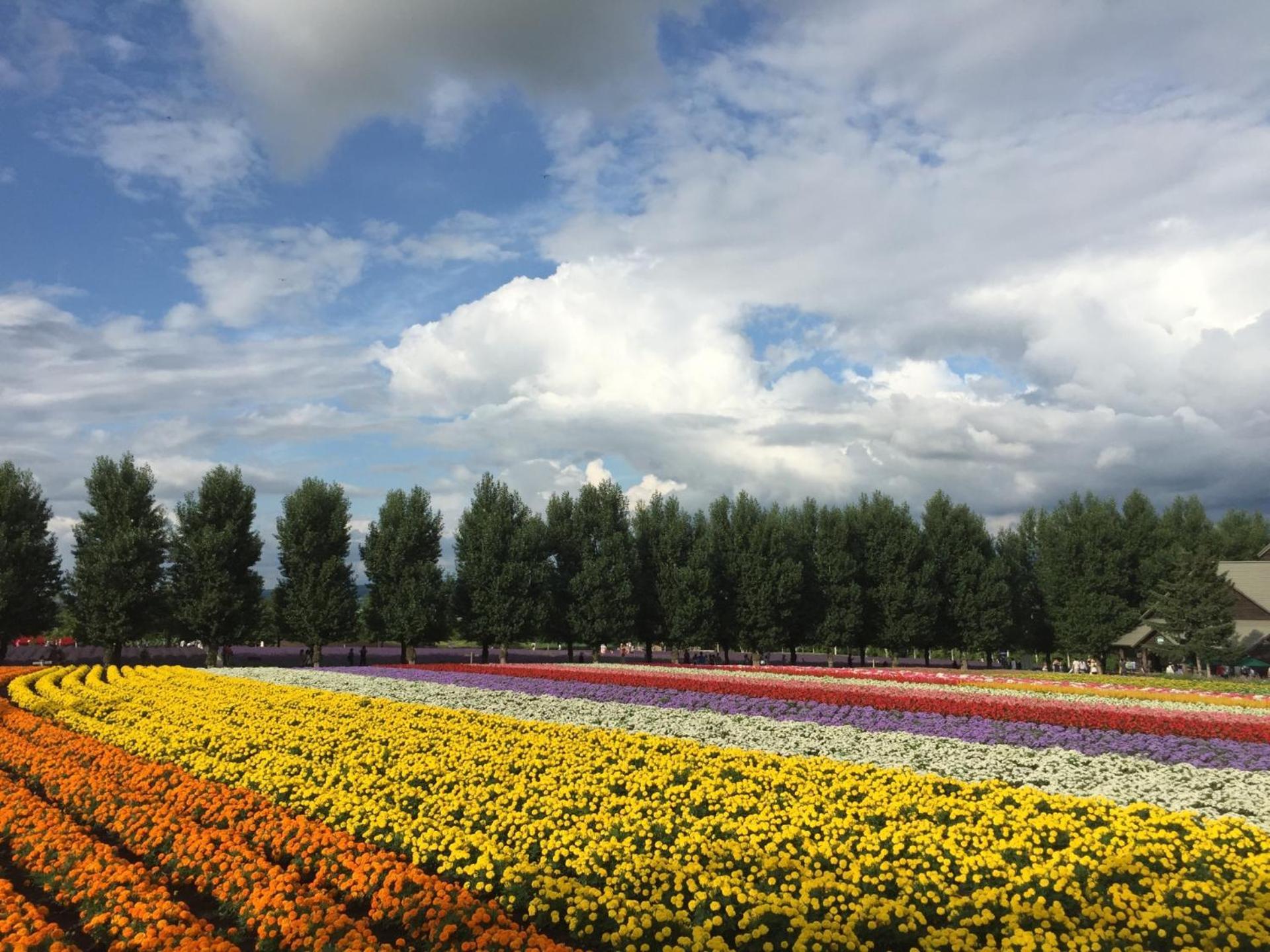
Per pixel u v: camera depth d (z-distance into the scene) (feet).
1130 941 26.55
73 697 87.76
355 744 60.70
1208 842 34.06
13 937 28.58
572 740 59.88
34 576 169.48
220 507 183.11
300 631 179.01
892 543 205.67
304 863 36.45
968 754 57.36
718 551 200.44
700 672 128.16
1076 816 39.27
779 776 48.01
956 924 28.89
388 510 193.98
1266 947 26.11
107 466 175.83
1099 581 198.80
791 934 28.12
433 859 37.32
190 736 64.64
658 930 29.32
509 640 188.03
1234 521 272.72
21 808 42.93
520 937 27.81
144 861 38.50
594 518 204.44
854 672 132.87
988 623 206.28
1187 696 99.86
